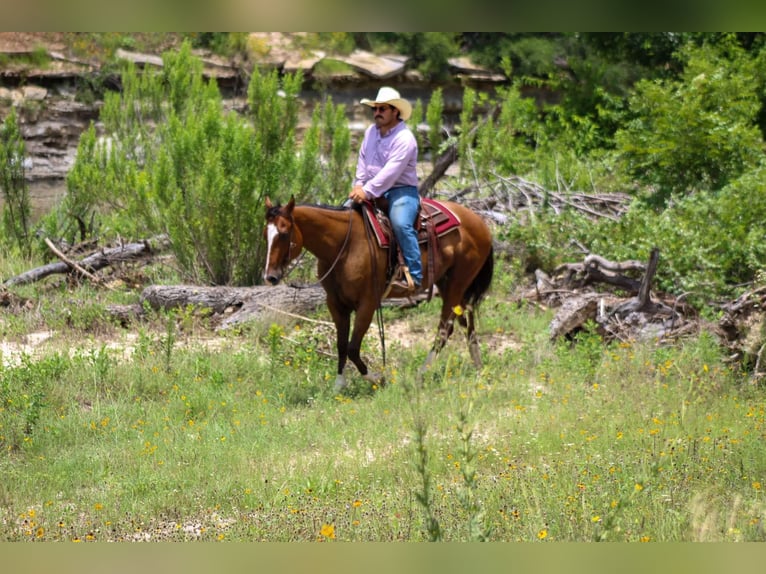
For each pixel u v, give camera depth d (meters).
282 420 10.69
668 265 15.02
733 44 28.94
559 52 36.56
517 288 16.59
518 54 36.19
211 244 16.03
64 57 34.41
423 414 10.31
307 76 34.75
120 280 16.62
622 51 32.66
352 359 11.89
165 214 16.55
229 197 15.81
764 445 9.14
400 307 15.41
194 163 16.34
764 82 26.70
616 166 23.16
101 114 24.97
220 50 35.06
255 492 8.39
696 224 16.09
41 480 8.87
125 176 19.23
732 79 22.80
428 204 12.62
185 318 14.24
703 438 9.36
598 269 15.58
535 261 17.20
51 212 20.00
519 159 23.14
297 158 17.17
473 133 21.38
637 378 11.89
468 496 6.21
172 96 22.69
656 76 32.12
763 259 15.09
